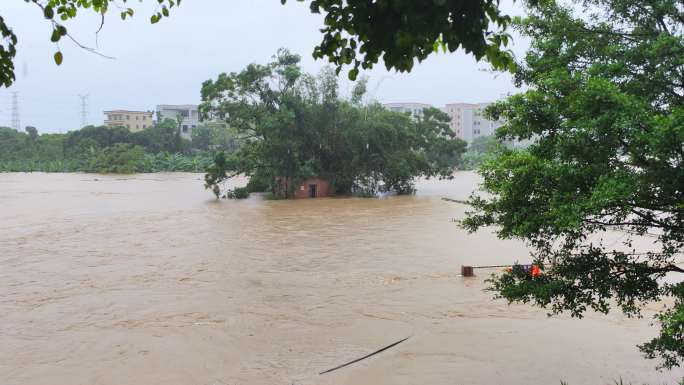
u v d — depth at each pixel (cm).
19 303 1530
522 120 748
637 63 698
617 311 1431
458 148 5547
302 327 1340
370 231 2800
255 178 4806
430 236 2636
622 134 627
